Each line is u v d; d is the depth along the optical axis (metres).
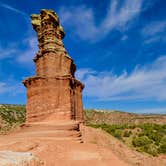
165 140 55.41
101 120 148.88
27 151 17.83
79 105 37.47
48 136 26.70
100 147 23.73
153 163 31.70
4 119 119.69
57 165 14.98
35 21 40.03
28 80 36.03
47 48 36.41
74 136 27.77
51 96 33.75
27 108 35.97
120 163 16.22
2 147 19.05
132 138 57.69
